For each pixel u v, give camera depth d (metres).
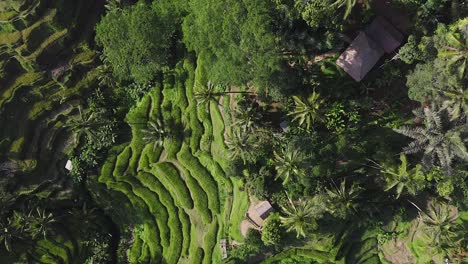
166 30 53.56
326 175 50.56
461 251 52.25
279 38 45.12
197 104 57.41
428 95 45.03
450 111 42.53
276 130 52.50
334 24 44.69
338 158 51.72
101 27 53.56
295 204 52.09
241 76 45.41
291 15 44.34
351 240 55.44
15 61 57.34
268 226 51.78
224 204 56.88
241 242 55.19
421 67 44.97
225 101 55.62
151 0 58.06
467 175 50.75
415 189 48.66
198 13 48.59
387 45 48.09
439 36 42.25
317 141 51.25
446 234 49.22
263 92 50.28
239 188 55.28
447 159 43.34
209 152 57.59
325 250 54.66
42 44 56.50
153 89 59.59
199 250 57.44
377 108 50.94
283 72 46.16
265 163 52.94
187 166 58.28
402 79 49.34
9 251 58.28
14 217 58.16
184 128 58.59
